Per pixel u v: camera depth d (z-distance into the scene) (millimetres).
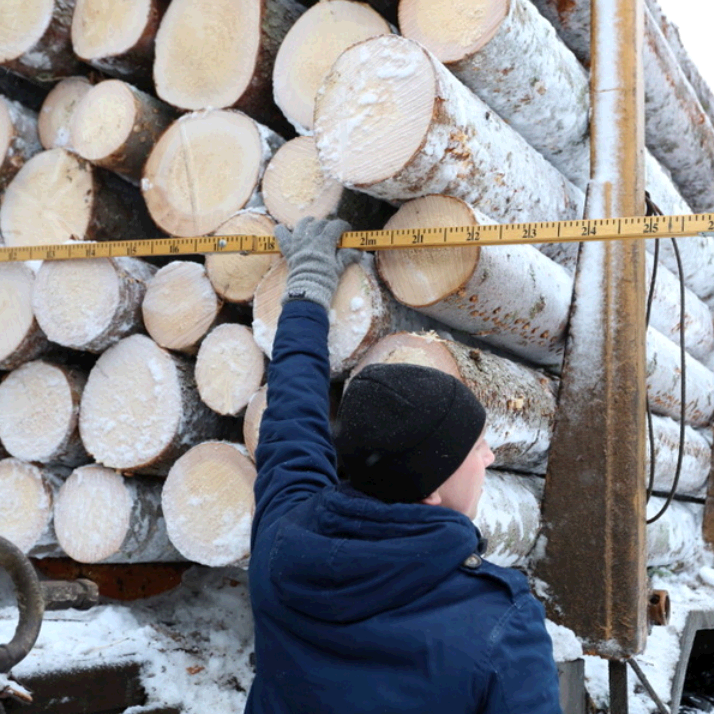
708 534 3910
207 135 2619
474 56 2227
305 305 1929
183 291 2562
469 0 2227
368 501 1154
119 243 2535
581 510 2469
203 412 2600
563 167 2926
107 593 2771
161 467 2582
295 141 2367
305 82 2414
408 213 2176
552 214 2695
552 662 1087
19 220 2980
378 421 1167
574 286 2592
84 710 2107
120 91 2752
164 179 2688
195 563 2947
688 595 3406
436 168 2066
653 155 4004
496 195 2320
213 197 2594
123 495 2572
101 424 2613
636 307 2492
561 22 2918
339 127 2137
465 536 1120
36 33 2912
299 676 1130
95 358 2984
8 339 2756
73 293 2629
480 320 2295
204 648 2537
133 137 2732
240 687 2406
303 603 1146
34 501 2697
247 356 2398
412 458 1153
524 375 2568
